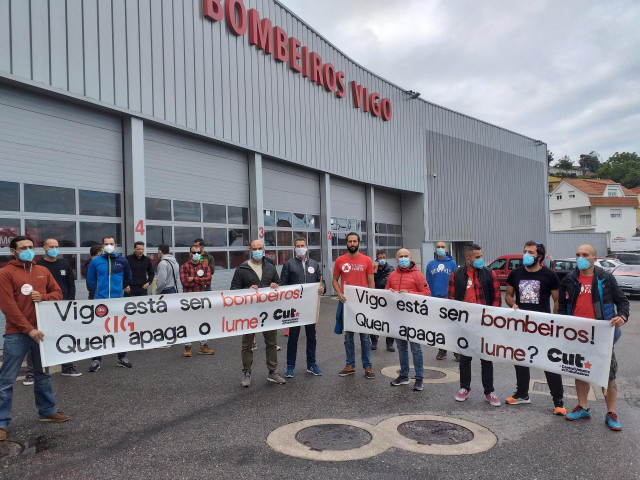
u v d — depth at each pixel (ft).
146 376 20.94
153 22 34.01
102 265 22.26
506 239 91.86
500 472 11.96
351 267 21.57
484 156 86.99
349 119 58.65
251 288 20.21
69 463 12.44
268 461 12.53
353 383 20.02
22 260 14.84
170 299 18.84
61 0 28.04
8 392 14.11
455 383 20.21
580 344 15.69
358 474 11.82
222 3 40.16
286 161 48.06
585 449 13.34
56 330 16.17
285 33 47.39
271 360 20.15
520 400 17.37
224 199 41.70
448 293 19.12
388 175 65.98
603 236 124.47
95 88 29.86
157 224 35.37
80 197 30.07
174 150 37.06
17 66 25.79
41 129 28.04
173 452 13.10
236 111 41.45
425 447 13.43
